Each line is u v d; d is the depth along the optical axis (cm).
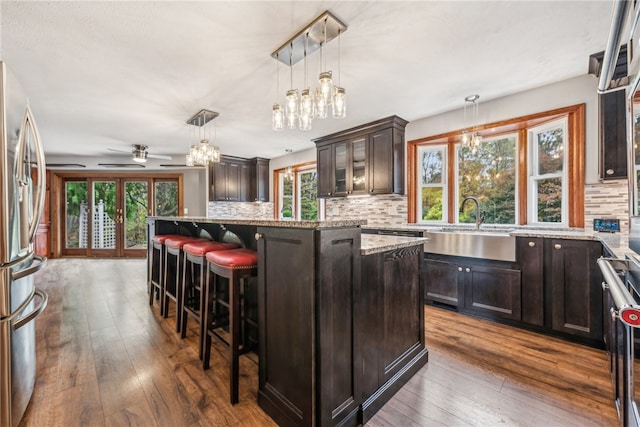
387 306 164
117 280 424
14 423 135
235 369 156
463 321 264
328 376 129
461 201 367
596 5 170
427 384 171
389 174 373
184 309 234
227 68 241
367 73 253
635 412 103
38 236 580
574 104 262
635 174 129
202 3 166
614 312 95
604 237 202
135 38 199
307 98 217
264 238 154
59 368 188
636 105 126
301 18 179
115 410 149
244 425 141
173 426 139
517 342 222
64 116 354
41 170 161
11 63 230
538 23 187
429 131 369
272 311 149
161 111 340
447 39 203
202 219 230
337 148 441
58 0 162
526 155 314
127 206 648
